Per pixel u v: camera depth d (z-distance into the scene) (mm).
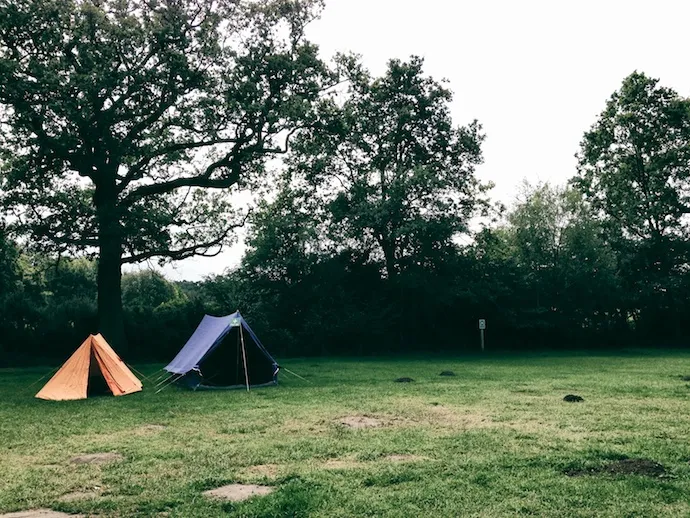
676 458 7672
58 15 21703
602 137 38438
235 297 33656
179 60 23156
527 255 37625
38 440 9938
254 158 27422
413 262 33719
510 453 8164
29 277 41438
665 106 36500
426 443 8961
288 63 25219
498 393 14844
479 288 34969
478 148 35406
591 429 9883
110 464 8023
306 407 13125
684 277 36656
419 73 34938
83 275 51281
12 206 24641
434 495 6246
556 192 38031
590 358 28234
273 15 25281
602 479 6754
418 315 36656
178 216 28609
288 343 32719
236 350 18047
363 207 32250
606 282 36344
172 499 6324
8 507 6242
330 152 32219
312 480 6887
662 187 36062
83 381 15828
